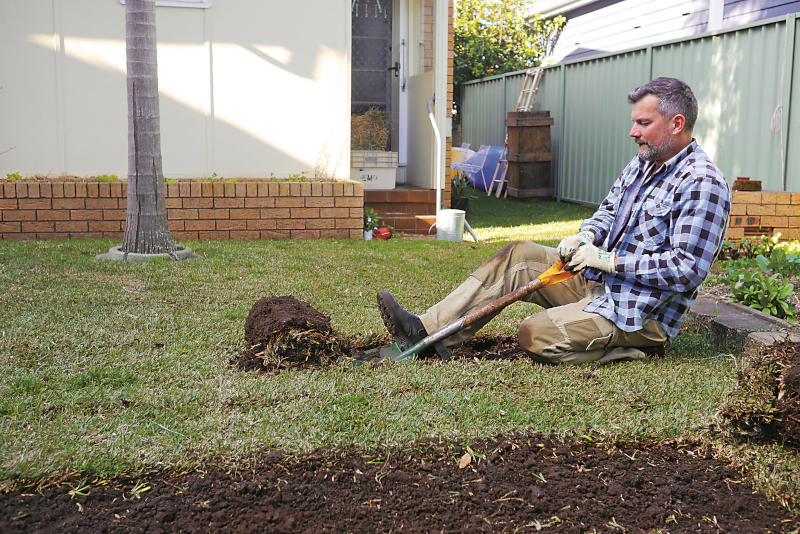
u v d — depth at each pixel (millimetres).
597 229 3820
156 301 4723
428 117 9781
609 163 11961
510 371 3488
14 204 7328
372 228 8359
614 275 3588
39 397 3035
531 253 3789
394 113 10828
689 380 3385
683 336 4238
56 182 7461
